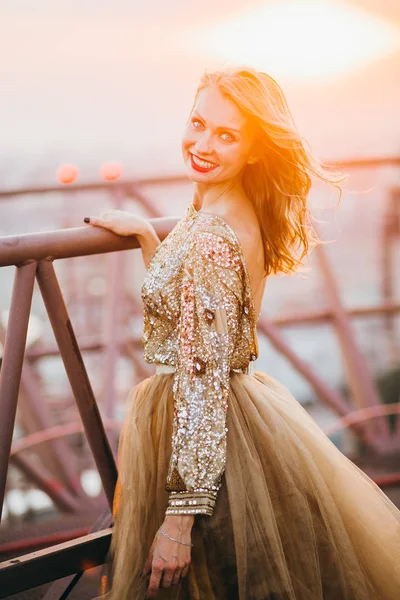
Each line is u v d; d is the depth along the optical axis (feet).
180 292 4.88
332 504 4.86
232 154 5.04
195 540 4.71
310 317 15.56
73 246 5.41
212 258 4.76
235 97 4.94
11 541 9.75
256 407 5.01
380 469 12.60
